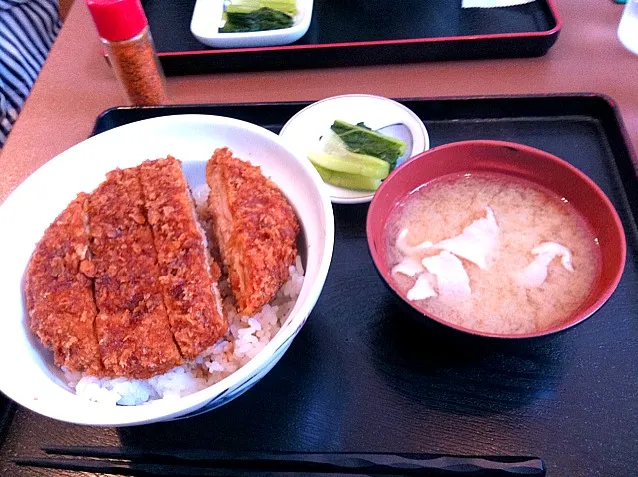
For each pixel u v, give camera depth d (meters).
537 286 0.25
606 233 0.25
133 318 0.24
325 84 0.41
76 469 0.24
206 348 0.24
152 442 0.25
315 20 0.44
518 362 0.26
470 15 0.43
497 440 0.24
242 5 0.44
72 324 0.24
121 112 0.37
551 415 0.24
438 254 0.27
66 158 0.29
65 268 0.26
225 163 0.28
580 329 0.26
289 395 0.26
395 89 0.40
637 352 0.25
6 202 0.27
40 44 0.54
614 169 0.33
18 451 0.25
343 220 0.32
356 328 0.28
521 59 0.41
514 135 0.35
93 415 0.20
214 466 0.24
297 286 0.27
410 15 0.43
